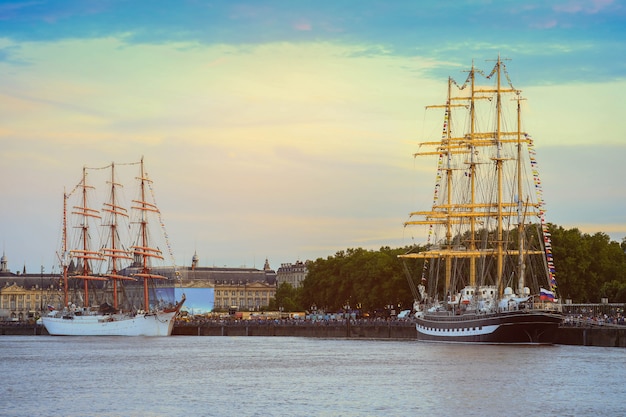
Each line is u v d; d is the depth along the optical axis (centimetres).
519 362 19900
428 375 18088
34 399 15438
